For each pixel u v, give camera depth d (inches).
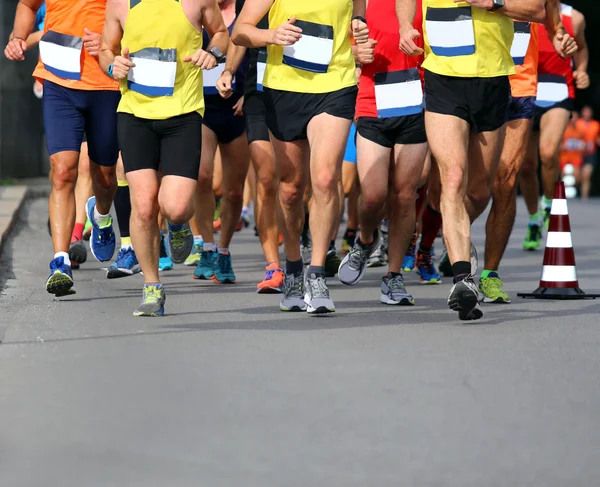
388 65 1080.2
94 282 1280.8
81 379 737.6
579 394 706.2
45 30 1106.1
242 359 803.4
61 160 1091.9
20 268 1396.4
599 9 5142.7
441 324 979.9
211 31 997.2
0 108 3233.3
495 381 739.4
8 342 870.4
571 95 1656.0
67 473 539.5
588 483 532.1
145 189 989.8
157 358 805.9
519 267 1518.2
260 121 1175.6
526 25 1186.0
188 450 578.2
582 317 1030.4
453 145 982.4
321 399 684.1
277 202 1037.8
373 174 1090.7
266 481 528.4
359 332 928.9
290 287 1056.8
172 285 1264.8
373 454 573.0
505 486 526.6
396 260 1118.4
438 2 992.2
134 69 978.1
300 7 984.9
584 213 2765.7
